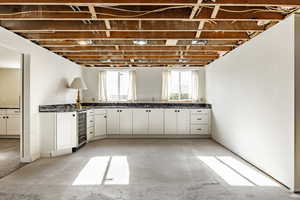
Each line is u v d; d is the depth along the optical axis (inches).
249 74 148.5
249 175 127.0
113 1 91.1
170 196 99.9
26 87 152.9
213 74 232.5
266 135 128.3
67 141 178.2
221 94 207.3
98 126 237.3
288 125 108.1
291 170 106.3
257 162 139.4
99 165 146.0
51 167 141.9
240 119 163.9
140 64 251.3
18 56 189.8
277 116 117.1
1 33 120.6
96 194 102.3
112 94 275.3
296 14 103.0
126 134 246.7
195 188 109.0
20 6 106.0
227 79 190.7
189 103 267.9
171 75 270.4
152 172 132.4
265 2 91.3
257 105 138.0
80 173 130.7
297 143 104.5
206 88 261.6
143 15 108.0
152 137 247.4
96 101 269.7
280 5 91.5
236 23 127.0
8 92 262.2
